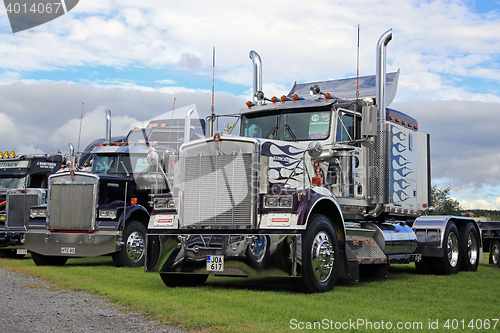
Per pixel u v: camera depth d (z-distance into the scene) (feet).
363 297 19.71
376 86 26.76
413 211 31.14
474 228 34.35
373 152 26.14
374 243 26.27
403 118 30.55
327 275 21.12
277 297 18.80
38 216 34.01
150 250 22.06
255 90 32.42
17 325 14.03
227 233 20.72
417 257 29.89
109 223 32.63
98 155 37.96
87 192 33.09
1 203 44.91
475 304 18.80
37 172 49.06
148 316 15.42
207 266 20.76
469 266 33.22
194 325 14.12
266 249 19.90
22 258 40.78
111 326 14.15
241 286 22.90
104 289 20.71
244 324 14.17
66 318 15.11
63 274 26.66
